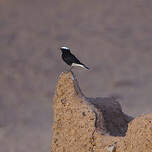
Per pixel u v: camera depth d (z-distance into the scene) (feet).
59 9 235.81
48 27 220.02
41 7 237.04
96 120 35.99
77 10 234.79
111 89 168.14
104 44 205.67
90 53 199.00
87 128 35.91
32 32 215.51
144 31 217.56
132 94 161.17
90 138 35.53
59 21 224.94
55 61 193.77
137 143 31.71
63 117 37.50
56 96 38.19
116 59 194.39
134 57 196.24
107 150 33.96
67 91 37.88
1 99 163.73
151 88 166.61
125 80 174.29
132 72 182.91
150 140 31.12
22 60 194.49
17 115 147.74
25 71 186.09
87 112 36.29
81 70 184.85
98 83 174.09
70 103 37.40
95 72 183.32
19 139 125.49
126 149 32.81
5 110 152.66
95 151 35.09
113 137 34.55
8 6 236.02
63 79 38.22
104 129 36.01
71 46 204.03
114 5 237.86
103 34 214.48
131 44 206.18
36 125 137.08
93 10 233.76
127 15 229.86
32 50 202.28
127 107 148.36
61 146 37.37
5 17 227.61
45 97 164.25
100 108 40.27
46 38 210.79
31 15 229.45
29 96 165.58
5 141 123.65
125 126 40.47
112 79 176.04
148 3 238.48
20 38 211.00
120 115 40.78
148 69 185.06
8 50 203.00
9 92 169.99
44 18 227.20
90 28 218.79
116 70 184.85
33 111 150.71
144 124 31.63
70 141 36.73
